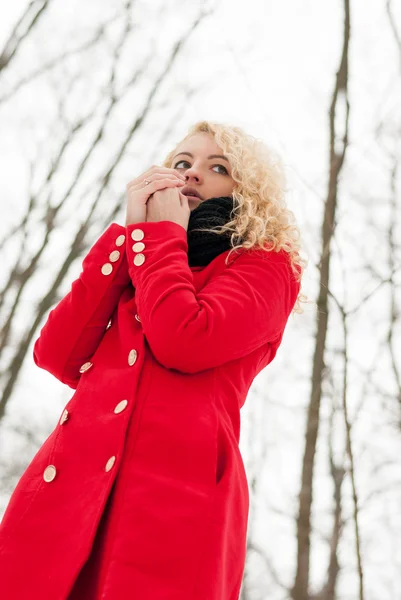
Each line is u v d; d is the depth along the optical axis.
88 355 1.81
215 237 1.82
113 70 7.43
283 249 1.87
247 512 1.58
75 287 1.80
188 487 1.42
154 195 1.82
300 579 5.65
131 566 1.32
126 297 1.79
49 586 1.34
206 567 1.36
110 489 1.40
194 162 2.06
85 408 1.57
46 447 1.59
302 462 5.89
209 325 1.56
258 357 1.78
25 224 7.14
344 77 5.96
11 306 6.89
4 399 6.72
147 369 1.57
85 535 1.36
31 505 1.47
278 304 1.75
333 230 4.86
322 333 5.57
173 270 1.63
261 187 1.97
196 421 1.51
